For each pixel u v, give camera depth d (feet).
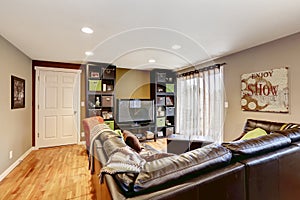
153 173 3.13
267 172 4.34
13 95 10.43
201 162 3.58
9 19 7.22
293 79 9.20
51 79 14.66
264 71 10.50
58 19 7.25
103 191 3.64
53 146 14.71
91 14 6.86
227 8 6.46
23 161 11.32
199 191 3.24
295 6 6.35
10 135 10.02
